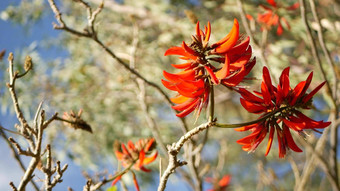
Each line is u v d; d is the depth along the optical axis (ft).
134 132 20.03
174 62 20.49
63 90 20.57
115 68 19.10
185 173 12.84
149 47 19.88
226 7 18.88
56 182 5.49
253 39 10.73
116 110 20.13
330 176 11.22
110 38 20.30
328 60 10.68
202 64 5.32
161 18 20.45
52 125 18.60
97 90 20.48
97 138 19.67
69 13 21.68
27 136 5.55
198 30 5.49
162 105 19.97
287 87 5.36
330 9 20.22
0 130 6.48
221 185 14.26
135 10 20.92
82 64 21.11
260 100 5.40
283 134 5.39
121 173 7.23
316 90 5.37
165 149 10.90
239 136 24.23
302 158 22.07
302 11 10.21
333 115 11.15
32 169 5.23
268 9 13.41
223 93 22.59
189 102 5.40
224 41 5.24
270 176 13.15
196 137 10.53
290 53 20.58
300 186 11.93
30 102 18.86
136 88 12.02
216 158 23.49
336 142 11.26
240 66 5.13
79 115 7.04
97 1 21.09
